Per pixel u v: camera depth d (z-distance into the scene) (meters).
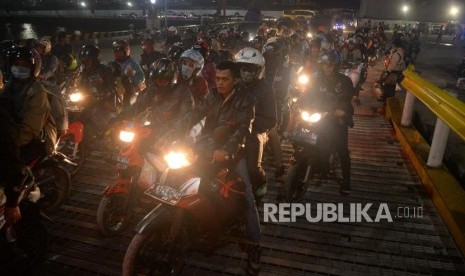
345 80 4.50
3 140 2.64
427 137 8.61
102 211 3.84
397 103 9.46
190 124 3.45
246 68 3.40
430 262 3.83
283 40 8.10
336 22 32.59
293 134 4.57
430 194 5.17
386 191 5.33
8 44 8.27
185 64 4.50
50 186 4.43
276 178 5.63
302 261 3.80
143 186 3.61
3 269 3.41
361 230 4.36
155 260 3.20
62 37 9.77
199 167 3.08
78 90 5.68
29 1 72.31
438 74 18.17
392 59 10.06
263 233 4.25
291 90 6.55
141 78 6.57
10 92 3.58
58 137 4.36
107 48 19.34
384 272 3.67
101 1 79.81
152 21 27.83
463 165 6.89
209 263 3.69
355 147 7.09
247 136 3.21
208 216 3.12
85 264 3.64
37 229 3.59
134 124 3.61
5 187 2.76
